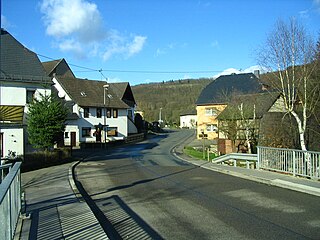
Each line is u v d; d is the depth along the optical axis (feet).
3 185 16.26
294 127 75.87
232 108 109.09
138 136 179.22
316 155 43.11
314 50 66.39
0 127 73.51
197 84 423.64
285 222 25.44
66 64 194.08
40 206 30.68
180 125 352.28
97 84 176.76
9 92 99.66
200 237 22.13
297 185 39.81
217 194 37.22
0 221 14.79
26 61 107.34
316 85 67.21
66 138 148.05
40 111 78.07
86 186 45.27
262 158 55.36
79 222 25.07
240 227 24.29
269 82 73.31
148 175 55.57
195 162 77.66
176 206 31.58
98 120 162.09
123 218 27.55
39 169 64.69
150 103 400.67
